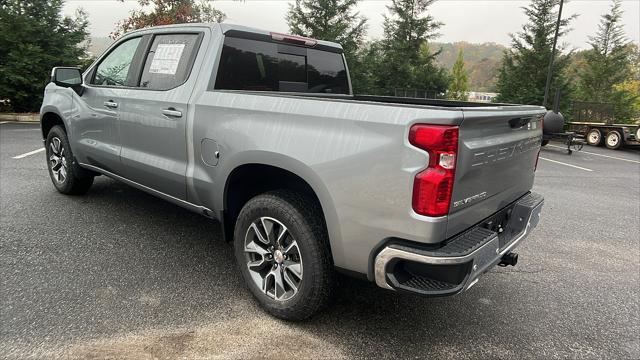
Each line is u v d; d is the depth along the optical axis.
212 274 3.34
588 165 10.88
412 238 2.14
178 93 3.28
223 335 2.59
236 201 3.10
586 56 28.77
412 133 2.08
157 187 3.63
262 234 2.81
